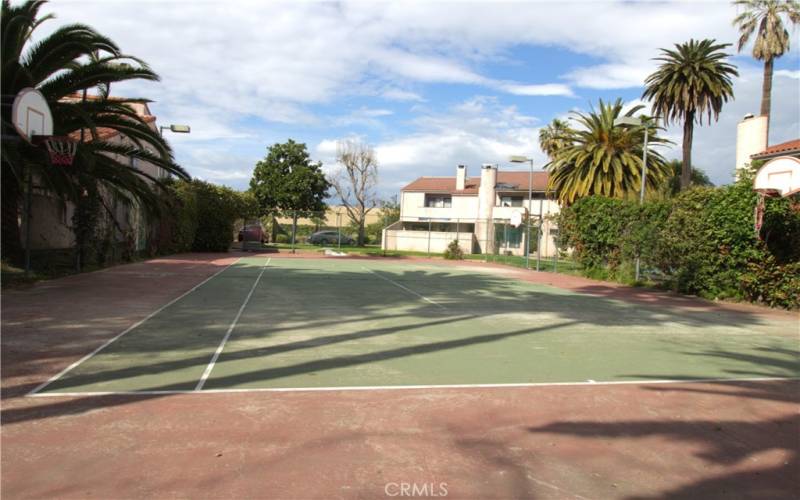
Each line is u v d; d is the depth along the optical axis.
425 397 5.95
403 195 55.81
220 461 4.20
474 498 3.80
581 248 24.75
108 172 15.23
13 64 12.59
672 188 43.91
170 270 19.88
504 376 6.95
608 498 3.89
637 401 6.09
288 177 50.88
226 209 32.59
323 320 10.60
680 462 4.53
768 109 34.38
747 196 15.84
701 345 9.62
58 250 19.97
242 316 10.63
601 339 9.83
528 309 13.40
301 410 5.39
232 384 6.17
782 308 15.28
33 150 13.26
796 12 33.38
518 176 55.41
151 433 4.69
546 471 4.27
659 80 32.94
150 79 15.17
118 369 6.61
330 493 3.78
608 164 29.89
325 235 49.34
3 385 5.87
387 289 16.52
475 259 36.62
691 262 17.56
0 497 3.56
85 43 13.75
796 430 5.34
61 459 4.15
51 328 8.81
